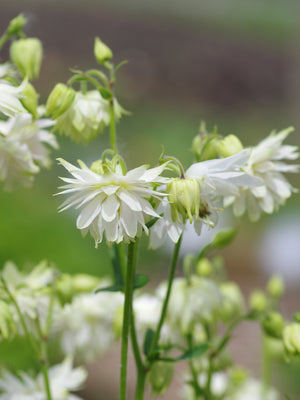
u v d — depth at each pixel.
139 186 0.46
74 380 0.60
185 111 3.56
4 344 0.81
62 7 3.87
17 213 1.07
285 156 0.52
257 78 3.85
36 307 0.56
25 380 0.59
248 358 1.23
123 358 0.50
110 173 0.46
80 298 0.63
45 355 0.54
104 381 1.16
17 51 0.57
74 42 3.76
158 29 4.08
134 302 0.62
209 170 0.48
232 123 3.45
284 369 0.92
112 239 0.46
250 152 0.50
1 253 0.99
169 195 0.47
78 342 0.63
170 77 3.85
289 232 1.61
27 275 0.57
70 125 0.53
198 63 3.92
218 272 0.62
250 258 1.87
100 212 0.46
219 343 0.59
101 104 0.53
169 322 0.59
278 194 0.52
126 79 3.65
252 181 0.49
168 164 0.48
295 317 0.53
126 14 4.11
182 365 1.08
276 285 0.64
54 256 1.02
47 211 1.12
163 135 2.92
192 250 1.05
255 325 1.35
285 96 3.36
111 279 0.65
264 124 3.48
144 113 3.25
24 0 3.72
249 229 1.94
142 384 0.52
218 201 0.50
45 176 1.55
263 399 0.66
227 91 3.84
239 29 4.11
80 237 1.10
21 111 0.50
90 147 1.77
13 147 0.53
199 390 0.58
